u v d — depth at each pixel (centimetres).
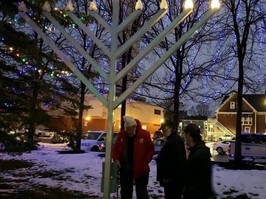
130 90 567
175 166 587
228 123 5678
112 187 576
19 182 1007
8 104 852
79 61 2012
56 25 605
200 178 425
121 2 1728
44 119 879
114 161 643
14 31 846
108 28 591
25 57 868
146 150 643
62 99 963
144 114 4791
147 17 1670
